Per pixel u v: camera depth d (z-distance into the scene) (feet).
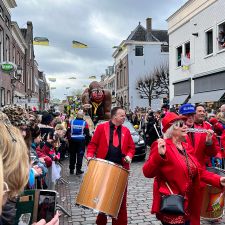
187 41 74.64
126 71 144.87
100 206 13.10
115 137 15.89
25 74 108.06
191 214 11.30
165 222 10.85
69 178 30.30
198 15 69.00
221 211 15.55
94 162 13.70
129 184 27.32
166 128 11.66
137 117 68.39
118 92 164.76
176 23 79.61
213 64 63.77
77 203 13.51
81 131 31.76
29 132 11.55
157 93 123.65
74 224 17.93
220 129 25.20
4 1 68.64
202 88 67.62
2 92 66.33
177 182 10.99
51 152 19.49
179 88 79.00
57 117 36.27
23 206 6.98
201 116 16.84
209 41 66.80
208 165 18.25
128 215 19.16
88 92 46.37
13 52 83.76
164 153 10.89
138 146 39.75
